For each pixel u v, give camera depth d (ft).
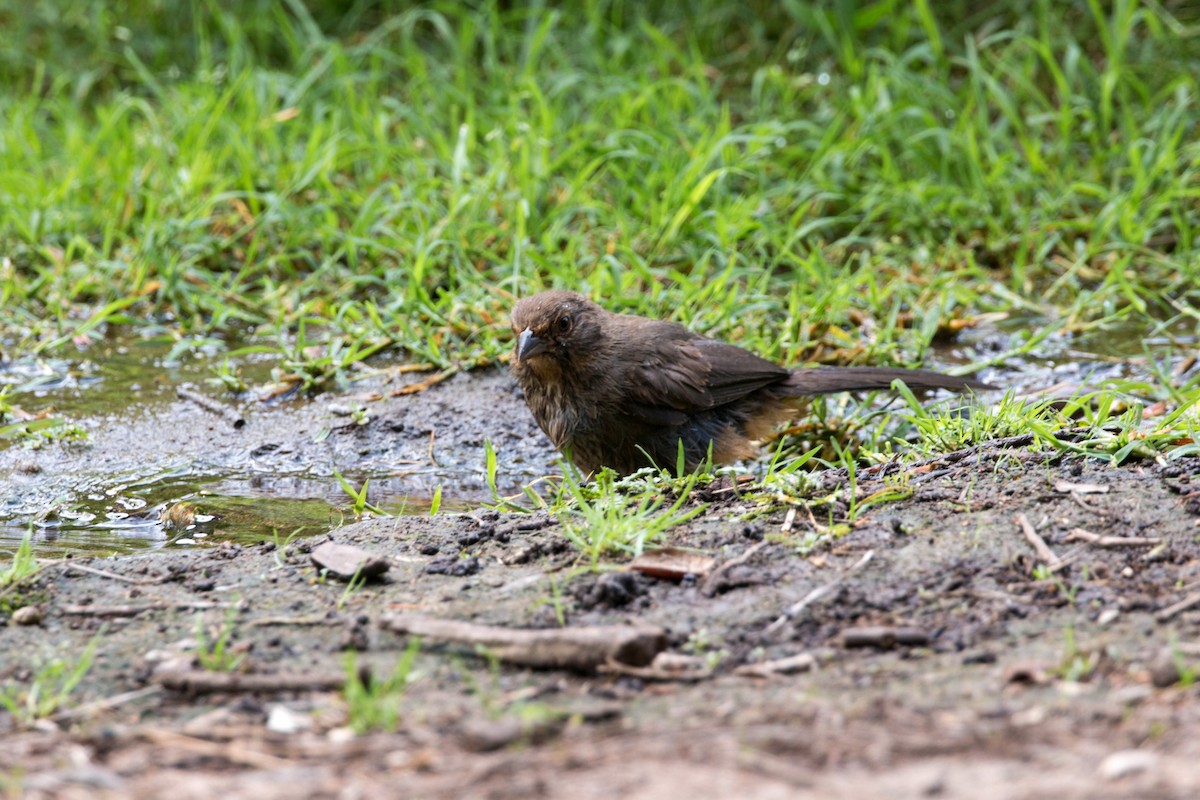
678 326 36.29
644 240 47.01
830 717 18.54
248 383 40.37
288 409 38.86
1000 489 26.86
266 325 43.91
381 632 21.99
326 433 37.35
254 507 32.60
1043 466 27.73
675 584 23.63
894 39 59.06
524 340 33.81
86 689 20.45
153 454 36.09
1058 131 53.93
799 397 36.81
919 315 43.06
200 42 62.44
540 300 34.32
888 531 25.09
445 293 42.78
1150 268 46.96
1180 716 17.85
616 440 35.14
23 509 32.45
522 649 20.81
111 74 63.10
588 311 34.91
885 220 50.06
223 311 43.75
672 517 26.48
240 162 50.42
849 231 50.06
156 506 32.65
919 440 33.60
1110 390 35.37
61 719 19.47
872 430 37.45
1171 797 15.74
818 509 26.55
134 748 18.37
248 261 46.21
